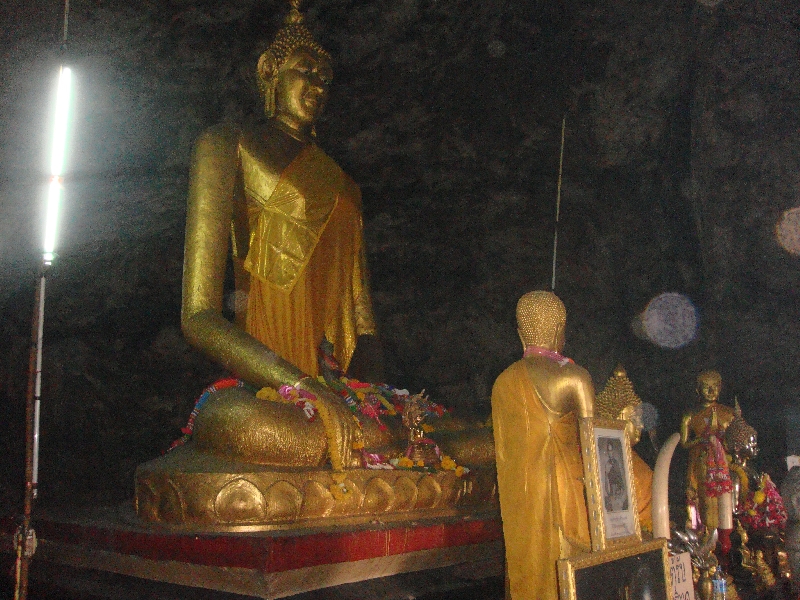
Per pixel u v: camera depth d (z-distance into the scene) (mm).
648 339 7246
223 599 3279
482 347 8023
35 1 5289
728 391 7043
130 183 6555
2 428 6457
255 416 3986
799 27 6227
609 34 6445
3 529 4570
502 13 6297
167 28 5902
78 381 6957
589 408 3398
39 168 5855
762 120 6520
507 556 3344
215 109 6656
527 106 7023
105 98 6078
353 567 3682
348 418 4242
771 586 4531
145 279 7297
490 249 8000
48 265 3668
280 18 6176
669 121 6922
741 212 6738
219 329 4613
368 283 6164
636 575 3186
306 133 5895
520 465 3346
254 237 5387
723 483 4879
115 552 3863
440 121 7227
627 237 7332
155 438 7387
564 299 7605
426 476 4461
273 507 3758
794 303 6812
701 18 6398
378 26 6363
